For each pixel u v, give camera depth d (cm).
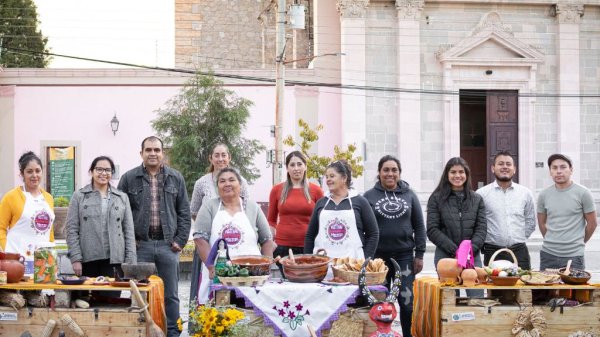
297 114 2795
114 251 827
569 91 2780
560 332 742
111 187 847
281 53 2194
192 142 2309
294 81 2788
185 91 2458
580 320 743
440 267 742
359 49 2709
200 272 914
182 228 892
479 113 3125
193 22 3538
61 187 2742
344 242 801
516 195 879
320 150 2792
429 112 2745
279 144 2197
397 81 2723
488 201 882
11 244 827
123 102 2756
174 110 2425
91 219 828
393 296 689
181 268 1506
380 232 848
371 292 726
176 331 882
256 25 3562
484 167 3108
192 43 3531
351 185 848
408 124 2711
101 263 838
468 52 2744
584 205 868
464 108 3122
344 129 2703
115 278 742
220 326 677
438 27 2755
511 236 869
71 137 2748
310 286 723
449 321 728
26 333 691
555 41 2805
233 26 3553
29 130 2741
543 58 2778
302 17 2206
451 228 848
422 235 866
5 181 2728
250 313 721
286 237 902
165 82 2759
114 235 830
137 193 880
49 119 2742
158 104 2761
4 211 830
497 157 880
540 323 721
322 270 747
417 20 2716
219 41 3544
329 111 2809
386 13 2736
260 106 2795
